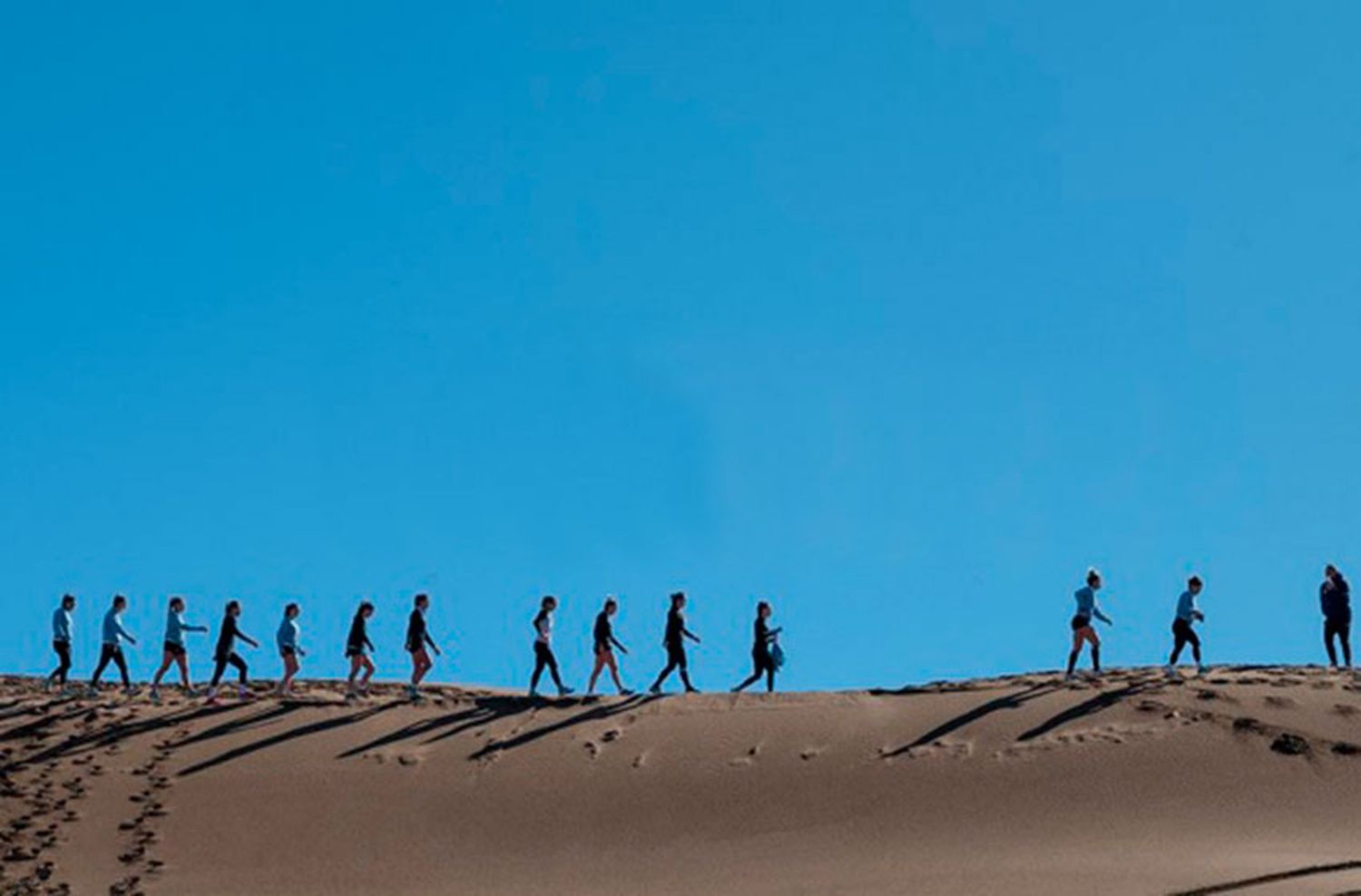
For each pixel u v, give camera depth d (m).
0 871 28.67
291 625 37.75
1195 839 27.36
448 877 28.39
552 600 37.25
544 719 34.84
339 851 29.66
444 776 32.38
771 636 36.91
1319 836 27.28
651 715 34.72
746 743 32.84
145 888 28.14
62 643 38.19
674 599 37.12
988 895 24.47
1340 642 37.19
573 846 29.45
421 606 36.94
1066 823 28.52
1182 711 32.25
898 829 28.92
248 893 27.91
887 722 33.31
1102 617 35.88
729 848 28.78
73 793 31.86
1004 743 31.73
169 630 37.06
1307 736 30.86
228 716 35.62
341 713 35.69
